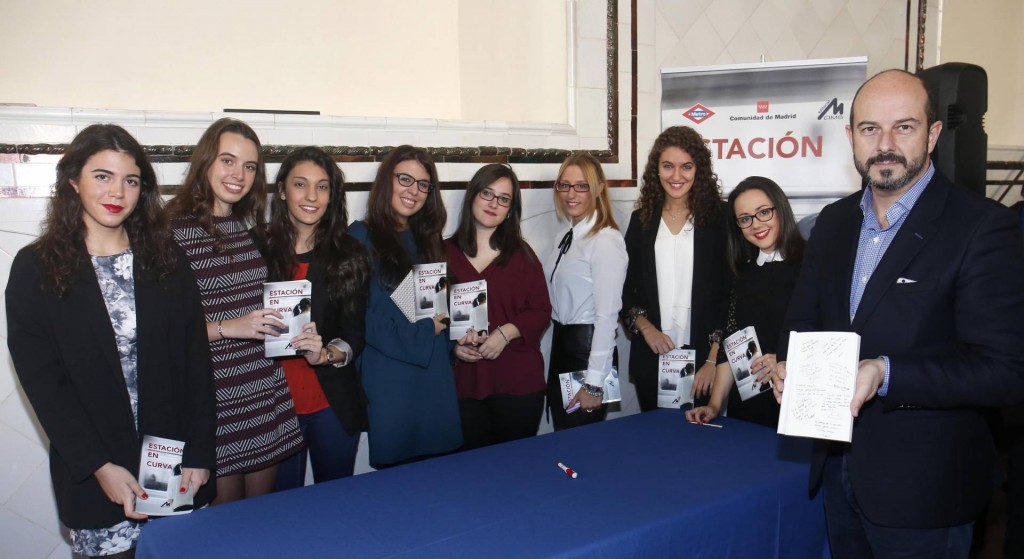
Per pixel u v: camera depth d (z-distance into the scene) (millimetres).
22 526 2439
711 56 3918
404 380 2393
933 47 4559
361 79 3953
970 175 2836
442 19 4215
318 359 2143
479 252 2709
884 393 1450
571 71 3500
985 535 2930
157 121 2625
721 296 2760
